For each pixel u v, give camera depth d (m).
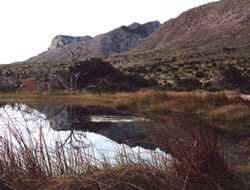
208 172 6.25
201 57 107.75
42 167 6.66
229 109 19.38
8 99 40.81
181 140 6.45
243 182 6.48
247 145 10.90
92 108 28.89
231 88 44.66
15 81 57.25
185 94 28.59
